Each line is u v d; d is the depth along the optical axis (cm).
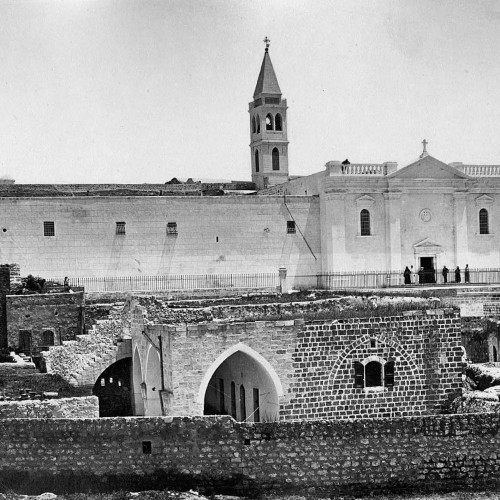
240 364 4788
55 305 6109
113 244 8238
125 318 5800
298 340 4353
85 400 4188
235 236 8631
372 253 8825
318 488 3625
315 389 4362
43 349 5931
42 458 3559
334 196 8694
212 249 8550
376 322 4447
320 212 8912
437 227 9044
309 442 3631
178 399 4228
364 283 8750
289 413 4331
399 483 3659
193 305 5553
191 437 3597
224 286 8550
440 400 4506
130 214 8294
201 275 8500
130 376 5856
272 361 4322
